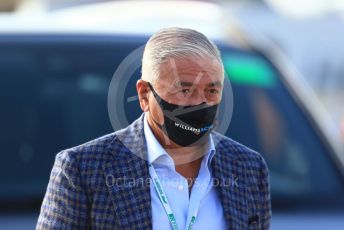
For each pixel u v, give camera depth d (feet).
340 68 120.98
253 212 27.12
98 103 41.37
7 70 41.96
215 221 26.13
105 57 42.55
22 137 40.32
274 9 123.44
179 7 52.01
